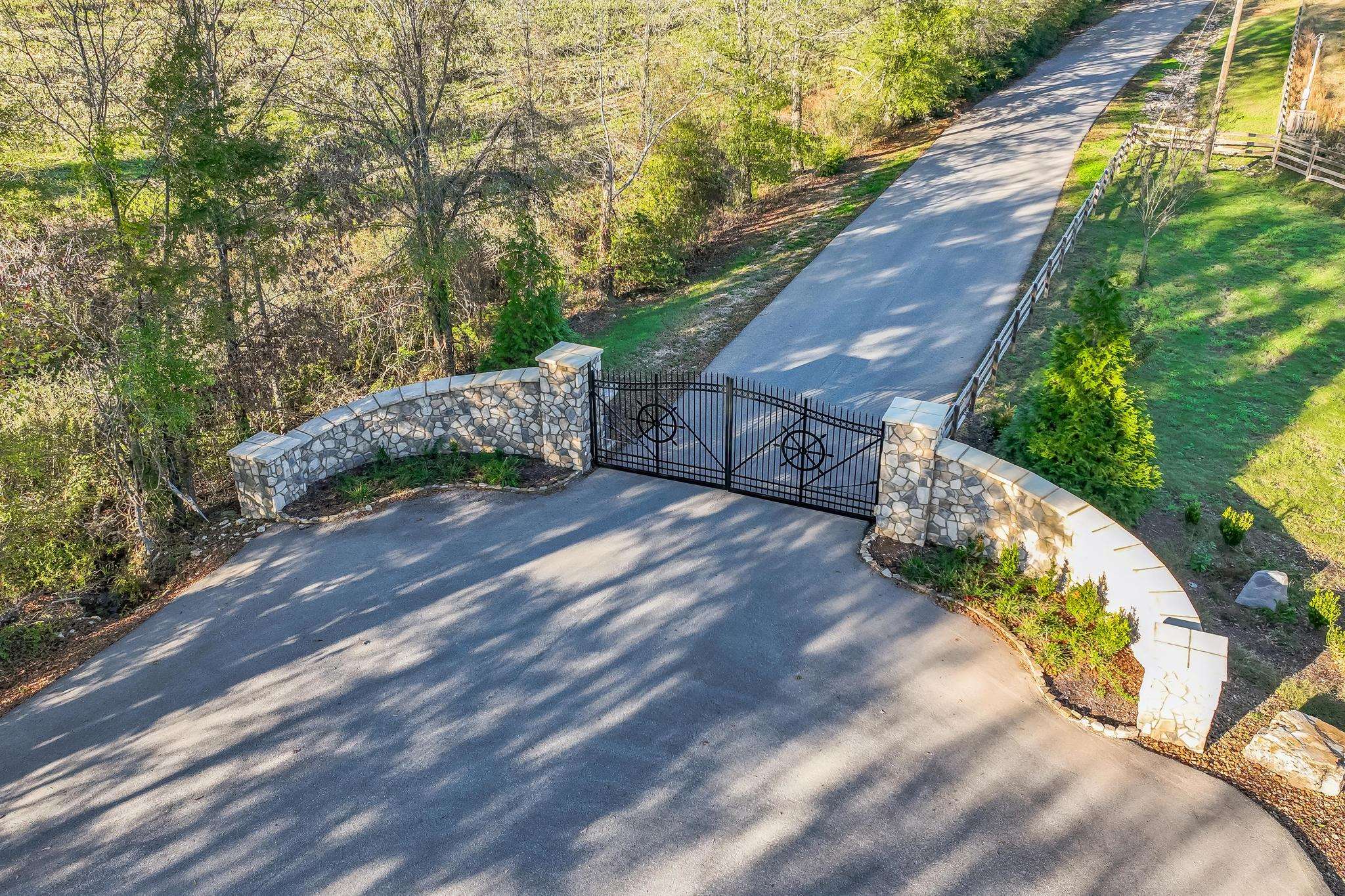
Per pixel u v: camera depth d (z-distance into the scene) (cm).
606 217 2616
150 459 1525
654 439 1587
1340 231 2473
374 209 1973
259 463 1484
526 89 2334
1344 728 1045
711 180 2975
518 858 891
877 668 1134
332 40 2030
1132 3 6106
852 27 3681
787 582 1302
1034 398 1583
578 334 2138
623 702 1091
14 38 1730
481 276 2291
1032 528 1261
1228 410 1808
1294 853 874
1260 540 1449
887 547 1364
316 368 2070
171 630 1273
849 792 955
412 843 914
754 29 3334
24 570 1438
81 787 1009
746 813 934
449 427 1694
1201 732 992
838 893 845
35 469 1435
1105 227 2673
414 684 1135
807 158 3412
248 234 1686
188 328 1593
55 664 1247
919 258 2566
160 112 1514
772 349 2105
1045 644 1148
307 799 974
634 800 953
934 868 866
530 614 1255
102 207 1545
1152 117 3625
